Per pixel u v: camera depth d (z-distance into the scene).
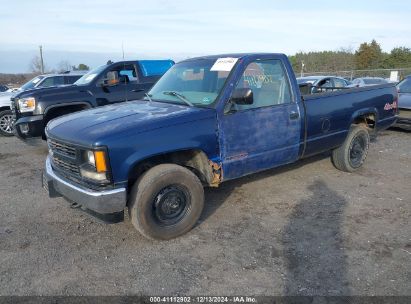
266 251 3.78
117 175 3.51
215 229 4.27
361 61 55.62
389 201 5.05
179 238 4.06
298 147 5.00
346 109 5.64
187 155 4.26
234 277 3.34
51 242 4.01
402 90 10.20
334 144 5.68
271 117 4.57
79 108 7.84
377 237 4.04
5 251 3.82
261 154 4.56
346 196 5.23
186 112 3.99
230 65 4.39
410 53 54.94
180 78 4.92
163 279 3.33
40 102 7.26
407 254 3.68
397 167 6.64
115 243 3.97
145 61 8.88
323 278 3.30
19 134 7.29
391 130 10.28
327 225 4.34
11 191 5.60
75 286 3.24
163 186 3.81
